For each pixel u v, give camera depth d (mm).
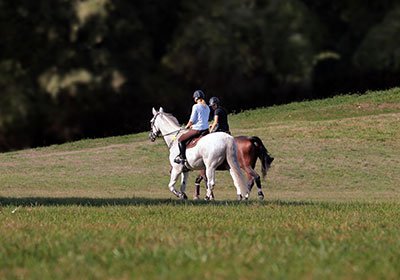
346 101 51500
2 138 52531
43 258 8445
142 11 53375
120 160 35281
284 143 36875
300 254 8531
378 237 10555
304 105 51656
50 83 50031
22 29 50750
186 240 9883
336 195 26656
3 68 50688
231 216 14258
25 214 14867
